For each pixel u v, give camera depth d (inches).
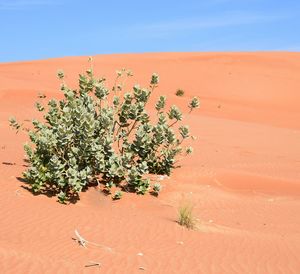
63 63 2135.8
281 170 644.1
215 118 1240.8
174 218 385.4
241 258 306.8
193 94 1761.8
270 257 314.7
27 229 311.7
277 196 506.3
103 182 448.8
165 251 303.9
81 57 2427.4
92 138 429.7
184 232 349.7
